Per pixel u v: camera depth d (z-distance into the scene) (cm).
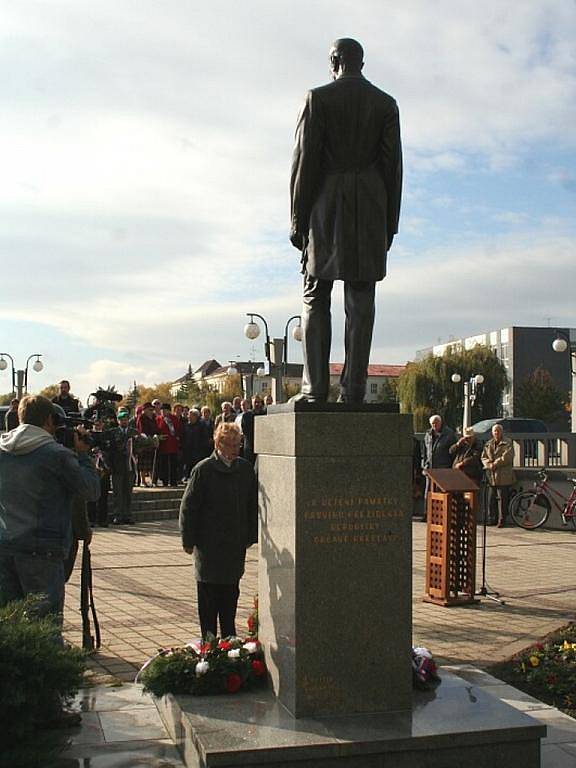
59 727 506
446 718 454
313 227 518
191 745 443
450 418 5328
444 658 692
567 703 575
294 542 462
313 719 454
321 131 510
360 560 467
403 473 473
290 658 466
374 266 514
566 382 7356
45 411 543
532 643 743
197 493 621
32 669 449
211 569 621
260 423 531
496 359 5500
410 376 5472
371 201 514
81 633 751
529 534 1585
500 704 477
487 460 1708
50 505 528
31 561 522
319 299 525
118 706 554
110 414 787
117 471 1636
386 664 468
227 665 505
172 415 2006
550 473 1673
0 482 530
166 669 507
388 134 518
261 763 409
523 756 440
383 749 421
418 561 1225
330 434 466
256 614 586
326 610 462
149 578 1051
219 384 9806
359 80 522
